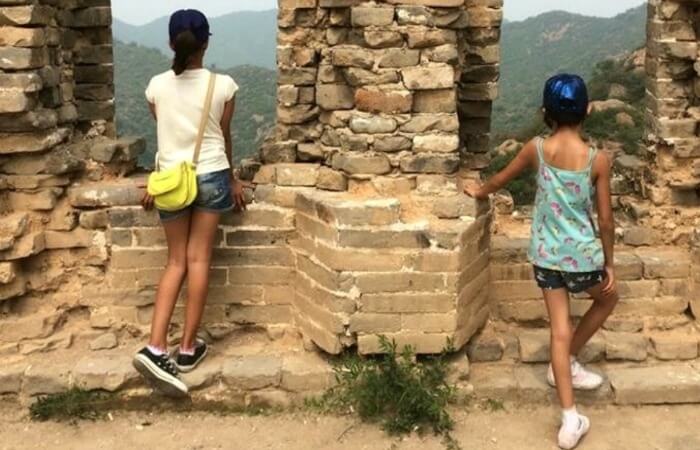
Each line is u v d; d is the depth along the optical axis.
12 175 3.75
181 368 3.65
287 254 3.88
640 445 3.41
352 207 3.51
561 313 3.39
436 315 3.60
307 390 3.69
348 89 3.73
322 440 3.44
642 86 15.06
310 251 3.72
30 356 3.79
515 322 4.05
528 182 6.52
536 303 4.03
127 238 3.82
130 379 3.65
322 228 3.61
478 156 4.48
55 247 3.87
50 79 3.78
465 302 3.68
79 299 3.92
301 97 3.96
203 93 3.46
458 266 3.56
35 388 3.64
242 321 3.94
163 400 3.66
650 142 4.18
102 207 3.86
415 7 3.54
